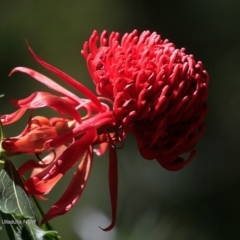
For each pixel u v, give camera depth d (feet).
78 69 37.11
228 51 38.24
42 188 12.95
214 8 38.45
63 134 12.85
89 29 37.99
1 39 36.73
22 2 37.68
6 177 12.69
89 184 33.37
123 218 28.66
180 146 13.84
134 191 33.71
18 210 12.39
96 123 13.17
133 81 13.24
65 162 12.78
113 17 38.34
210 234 33.76
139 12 38.47
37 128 12.91
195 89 13.48
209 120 37.32
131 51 13.60
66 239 29.53
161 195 33.94
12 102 13.12
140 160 34.40
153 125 13.43
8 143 12.73
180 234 28.40
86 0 38.29
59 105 13.00
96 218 30.50
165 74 13.32
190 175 35.27
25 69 14.21
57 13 37.83
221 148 36.78
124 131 13.67
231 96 37.70
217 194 35.06
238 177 36.01
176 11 38.45
